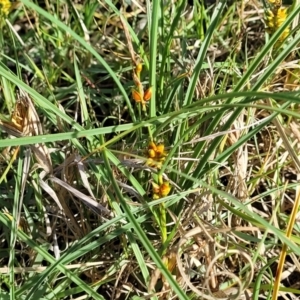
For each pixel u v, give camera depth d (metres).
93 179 0.24
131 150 0.23
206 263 0.21
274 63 0.20
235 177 0.24
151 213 0.22
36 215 0.25
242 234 0.22
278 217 0.24
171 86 0.25
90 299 0.23
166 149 0.23
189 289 0.23
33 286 0.21
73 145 0.24
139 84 0.20
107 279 0.23
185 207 0.23
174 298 0.22
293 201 0.25
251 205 0.25
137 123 0.20
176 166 0.23
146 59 0.24
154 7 0.20
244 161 0.24
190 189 0.22
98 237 0.24
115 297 0.24
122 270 0.23
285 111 0.16
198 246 0.22
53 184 0.24
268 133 0.25
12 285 0.21
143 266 0.21
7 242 0.25
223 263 0.22
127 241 0.23
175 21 0.24
